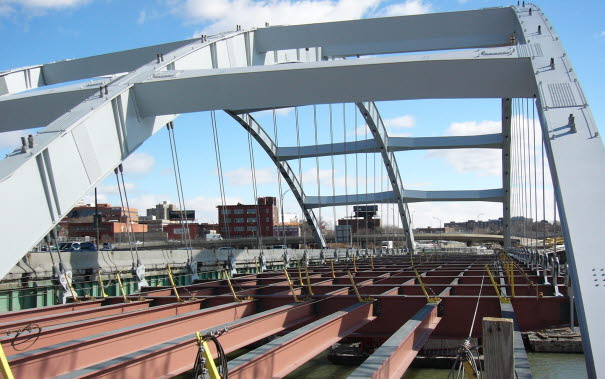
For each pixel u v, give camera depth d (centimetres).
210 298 1380
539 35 1673
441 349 1599
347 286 1557
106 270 1864
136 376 690
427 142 5216
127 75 1653
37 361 684
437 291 1510
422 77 1473
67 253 1717
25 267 1555
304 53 2742
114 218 8788
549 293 1470
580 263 852
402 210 5706
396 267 2833
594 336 722
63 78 2409
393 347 771
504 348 489
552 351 1797
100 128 1360
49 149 1130
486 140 5134
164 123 1722
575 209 964
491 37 2262
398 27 2348
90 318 1167
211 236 9500
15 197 1017
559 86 1334
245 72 1518
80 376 605
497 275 2123
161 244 6253
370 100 1538
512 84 1463
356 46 2447
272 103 1560
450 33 2298
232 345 916
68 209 1180
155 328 916
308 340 891
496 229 16275
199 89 1552
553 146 1150
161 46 2289
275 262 3172
